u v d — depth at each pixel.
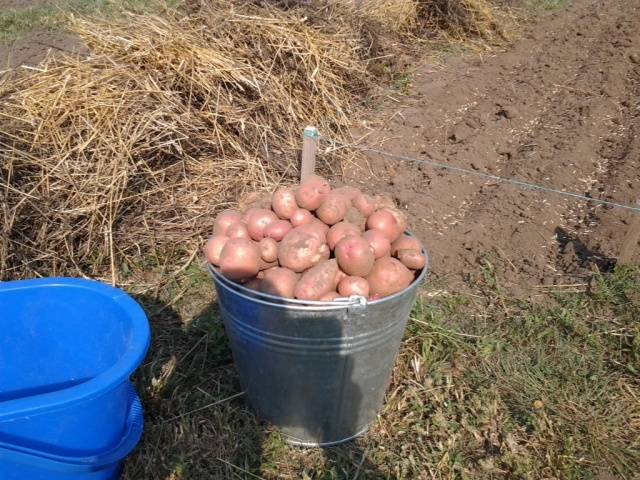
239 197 1.47
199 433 0.92
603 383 1.04
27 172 1.31
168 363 1.04
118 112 1.44
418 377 1.03
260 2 1.99
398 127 1.99
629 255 1.29
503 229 1.50
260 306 0.74
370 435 0.94
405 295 0.77
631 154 1.84
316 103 1.86
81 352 0.87
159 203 1.43
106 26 1.79
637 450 0.93
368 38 2.29
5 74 1.71
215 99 1.60
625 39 2.87
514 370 1.06
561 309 1.21
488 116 2.14
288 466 0.88
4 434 0.65
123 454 0.76
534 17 3.33
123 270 1.28
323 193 0.85
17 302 0.82
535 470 0.89
